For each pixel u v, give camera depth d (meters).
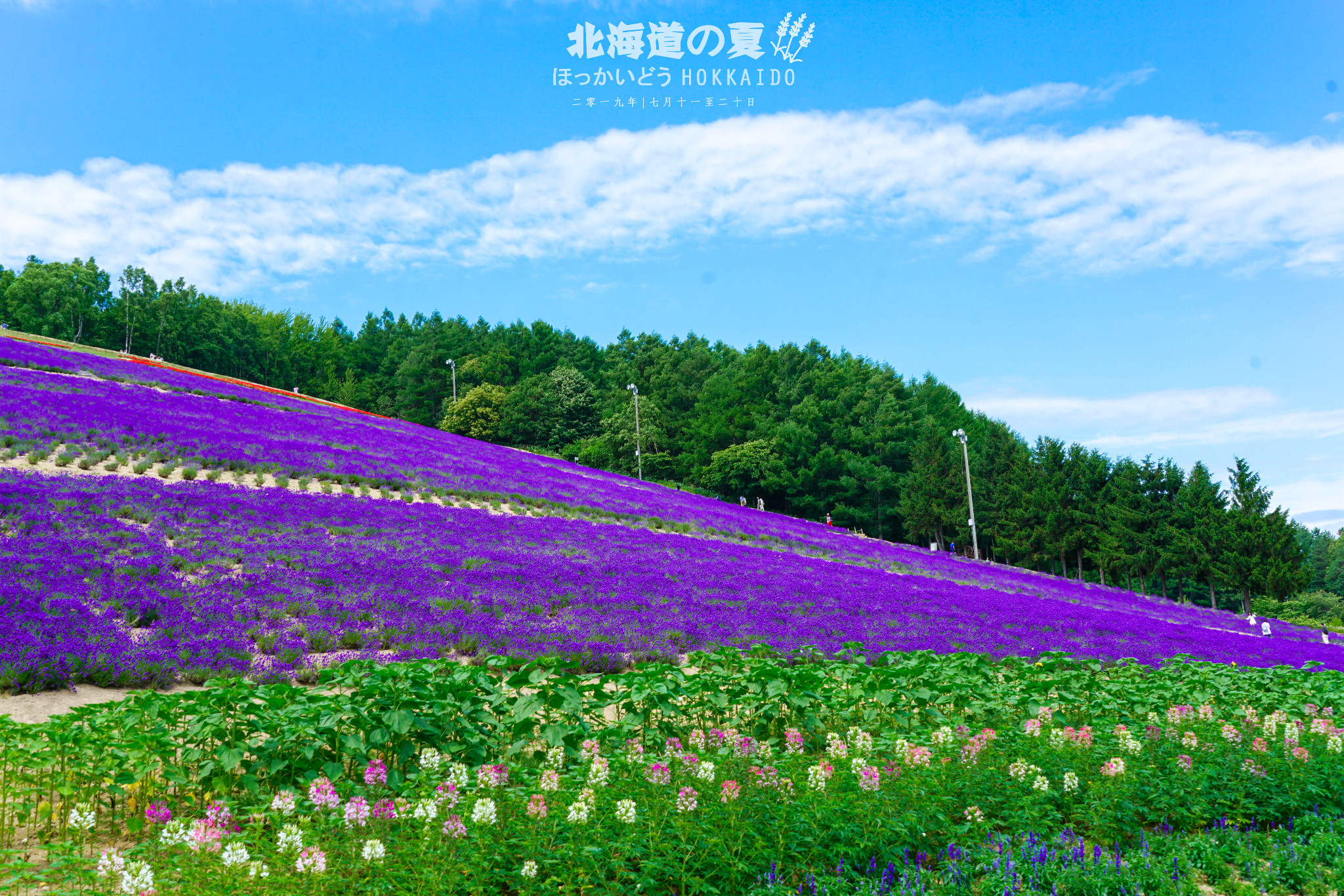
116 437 26.78
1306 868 7.02
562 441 101.12
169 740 7.46
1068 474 65.81
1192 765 8.97
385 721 7.81
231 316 119.50
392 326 150.12
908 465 81.44
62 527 16.41
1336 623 85.94
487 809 5.86
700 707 10.46
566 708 8.67
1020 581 40.19
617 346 123.62
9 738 7.29
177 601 14.16
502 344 125.19
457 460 38.97
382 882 5.34
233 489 22.88
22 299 97.25
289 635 13.88
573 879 5.77
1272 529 52.69
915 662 13.70
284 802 5.98
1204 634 27.70
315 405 55.72
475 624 15.53
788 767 7.73
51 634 11.61
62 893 5.22
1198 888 6.75
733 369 98.75
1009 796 8.12
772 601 21.48
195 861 5.21
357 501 24.47
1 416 26.14
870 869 6.48
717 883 6.23
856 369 95.75
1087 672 15.10
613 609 18.23
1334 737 10.38
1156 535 59.56
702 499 54.53
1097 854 6.92
